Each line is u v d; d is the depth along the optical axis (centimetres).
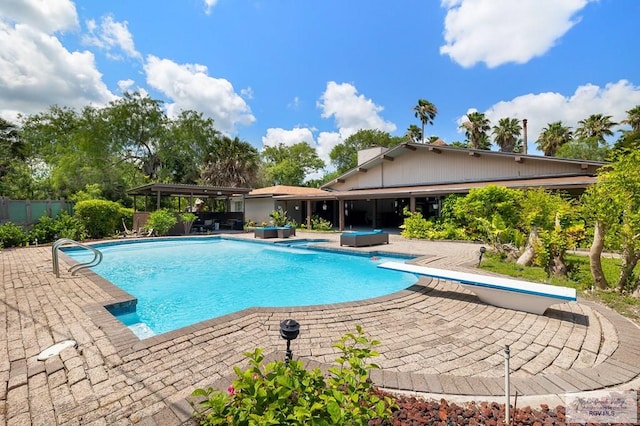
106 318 411
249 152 3012
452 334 368
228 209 2564
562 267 644
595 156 2477
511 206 1098
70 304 473
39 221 1299
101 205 1451
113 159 2792
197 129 3073
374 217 2091
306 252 1170
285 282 770
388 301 487
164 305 596
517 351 323
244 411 156
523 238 899
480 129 3195
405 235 1434
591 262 550
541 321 407
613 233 541
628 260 516
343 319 415
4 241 1130
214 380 266
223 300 629
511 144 3216
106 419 216
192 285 740
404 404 223
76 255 1122
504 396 239
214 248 1335
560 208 702
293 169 3962
